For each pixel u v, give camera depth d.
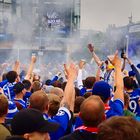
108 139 2.08
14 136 2.71
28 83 7.09
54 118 3.88
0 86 7.17
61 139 3.08
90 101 3.12
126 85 6.34
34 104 3.92
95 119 3.05
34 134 2.80
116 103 4.06
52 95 4.52
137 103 6.18
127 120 2.15
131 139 2.07
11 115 4.97
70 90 4.17
